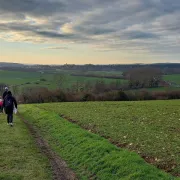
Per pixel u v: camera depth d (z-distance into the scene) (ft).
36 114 103.76
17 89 264.72
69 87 272.10
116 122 75.31
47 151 49.75
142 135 56.34
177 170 34.32
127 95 240.73
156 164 37.17
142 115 91.15
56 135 62.75
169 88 261.85
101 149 43.83
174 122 74.79
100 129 64.54
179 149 43.88
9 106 74.49
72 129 63.46
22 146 52.03
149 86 281.33
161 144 47.85
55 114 94.27
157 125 69.56
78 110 111.04
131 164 35.65
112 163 37.42
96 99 235.20
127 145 48.29
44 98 238.48
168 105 132.46
